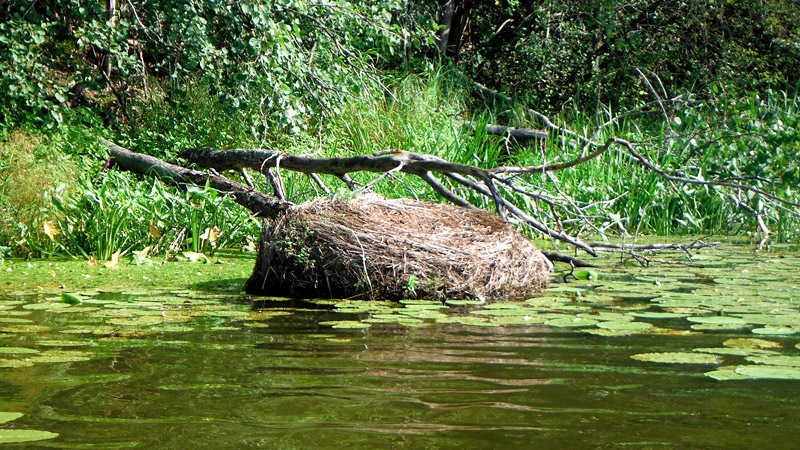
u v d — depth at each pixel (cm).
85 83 1123
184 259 884
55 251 886
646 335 489
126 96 1305
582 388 361
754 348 449
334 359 418
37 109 1031
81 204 928
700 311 579
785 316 552
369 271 639
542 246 1059
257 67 1154
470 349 445
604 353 436
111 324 516
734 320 535
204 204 959
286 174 1123
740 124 1004
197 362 409
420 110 1502
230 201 998
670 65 2234
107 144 1139
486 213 759
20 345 448
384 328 509
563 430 300
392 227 680
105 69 1341
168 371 389
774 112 975
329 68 1263
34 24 1051
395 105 1520
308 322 530
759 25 2125
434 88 1647
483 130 1341
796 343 464
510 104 1959
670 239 1158
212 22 1181
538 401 339
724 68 2053
